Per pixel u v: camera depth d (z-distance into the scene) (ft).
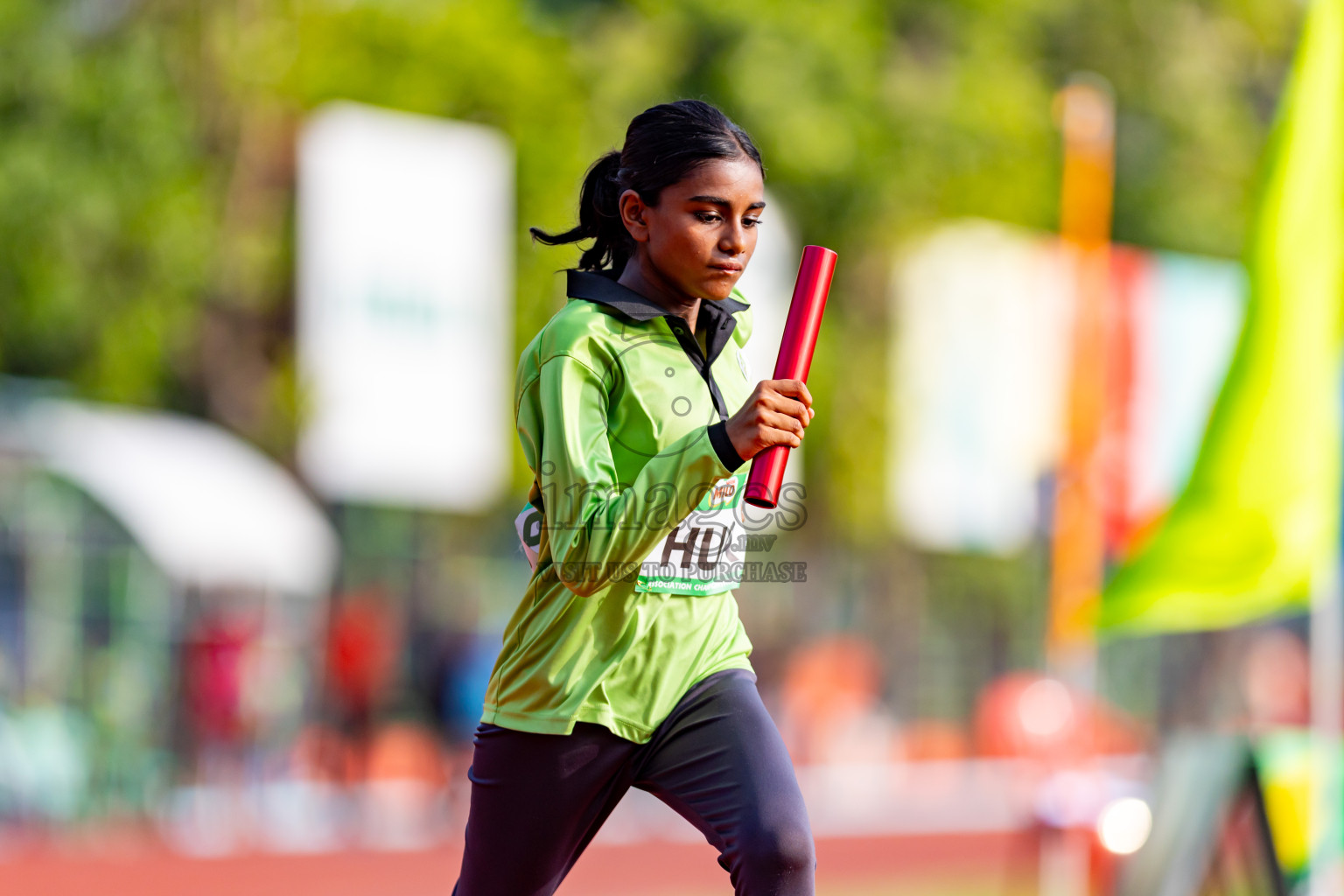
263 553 171.53
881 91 229.45
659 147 34.50
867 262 235.20
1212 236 265.34
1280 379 72.08
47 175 183.01
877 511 236.84
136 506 163.73
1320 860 73.41
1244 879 73.05
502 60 210.79
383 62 208.33
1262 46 275.80
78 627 165.78
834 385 233.35
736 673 36.32
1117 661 270.05
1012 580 279.08
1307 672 200.23
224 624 166.40
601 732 35.70
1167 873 72.43
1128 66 267.18
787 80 220.43
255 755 171.63
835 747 226.99
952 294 223.51
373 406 174.91
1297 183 72.02
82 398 196.34
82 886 128.06
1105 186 120.16
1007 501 221.87
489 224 181.68
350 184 172.96
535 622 35.76
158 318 194.18
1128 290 133.59
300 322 171.83
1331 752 74.49
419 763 204.33
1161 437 136.26
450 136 178.70
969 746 251.39
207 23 200.85
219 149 206.18
